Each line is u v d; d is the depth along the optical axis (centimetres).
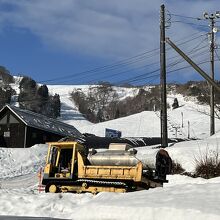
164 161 2003
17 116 5506
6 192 1812
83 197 1580
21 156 4294
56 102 16225
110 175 1941
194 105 12419
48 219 1203
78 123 16225
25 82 15388
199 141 3131
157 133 10350
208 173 2469
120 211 1141
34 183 2941
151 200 1184
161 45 3206
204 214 1021
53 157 2086
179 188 1309
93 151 2045
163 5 3216
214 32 4100
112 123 11519
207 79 2519
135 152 1983
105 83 19500
